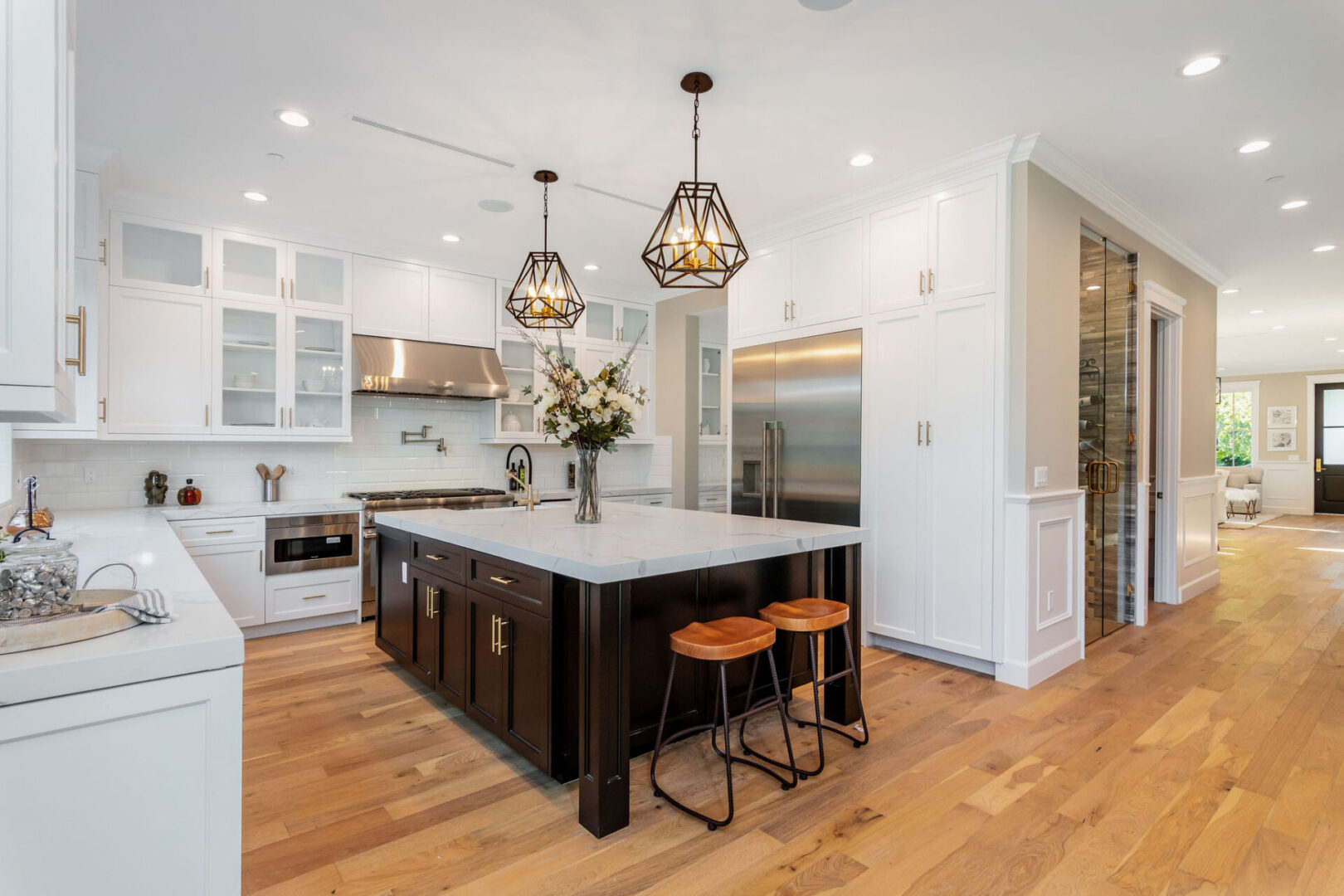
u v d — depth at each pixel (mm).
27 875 1092
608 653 2084
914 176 3656
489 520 3225
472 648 2773
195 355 4102
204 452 4406
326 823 2154
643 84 2770
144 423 3936
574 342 5926
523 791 2355
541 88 2803
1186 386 5281
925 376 3684
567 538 2596
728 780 2123
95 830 1143
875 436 3932
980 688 3332
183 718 1220
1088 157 3471
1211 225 4512
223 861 1254
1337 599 5297
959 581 3559
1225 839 2061
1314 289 6238
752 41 2477
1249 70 2674
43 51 1068
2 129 1038
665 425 6438
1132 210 4160
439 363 4973
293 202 4023
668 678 2490
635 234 4633
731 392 4824
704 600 2672
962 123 3115
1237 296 6559
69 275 1240
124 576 1914
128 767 1167
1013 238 3355
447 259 5121
